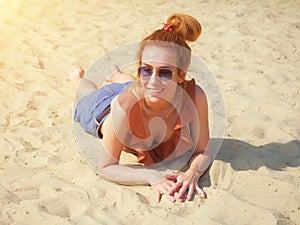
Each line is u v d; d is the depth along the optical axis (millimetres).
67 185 3264
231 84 4668
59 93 4500
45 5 6781
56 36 5770
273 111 4180
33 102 4340
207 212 2980
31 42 5570
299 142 3684
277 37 5781
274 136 3809
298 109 4227
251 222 2910
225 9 6773
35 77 4785
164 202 3098
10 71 4887
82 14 6496
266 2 7031
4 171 3422
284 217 2938
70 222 2938
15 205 3080
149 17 6484
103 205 3072
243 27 6105
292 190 3154
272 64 5121
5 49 5375
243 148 3604
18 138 3803
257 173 3311
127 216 2977
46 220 2961
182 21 3086
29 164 3504
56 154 3617
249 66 5074
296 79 4793
